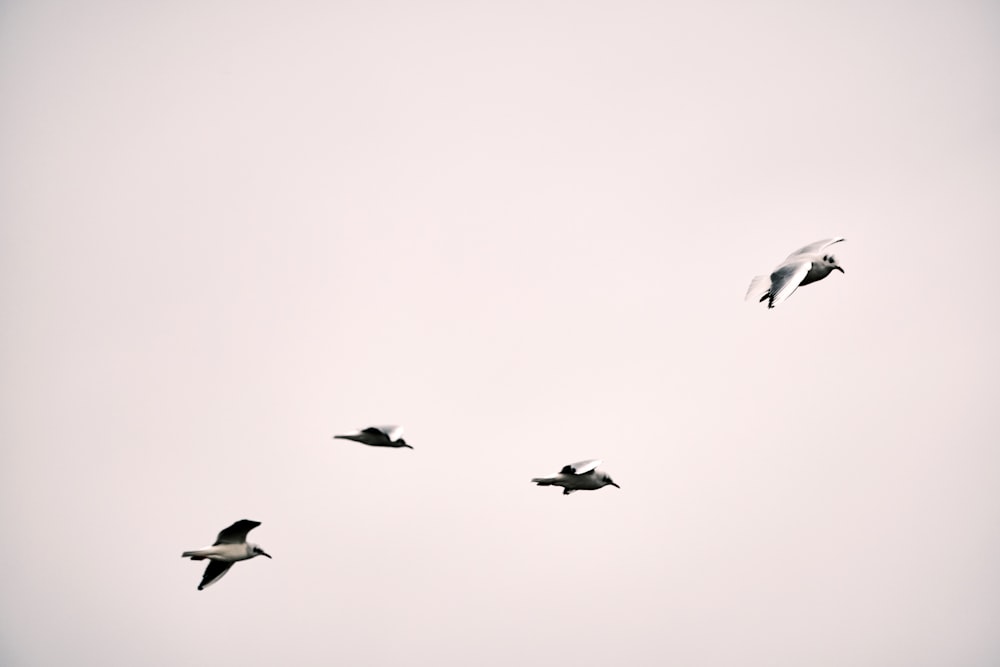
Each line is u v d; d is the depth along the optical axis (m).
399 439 19.95
